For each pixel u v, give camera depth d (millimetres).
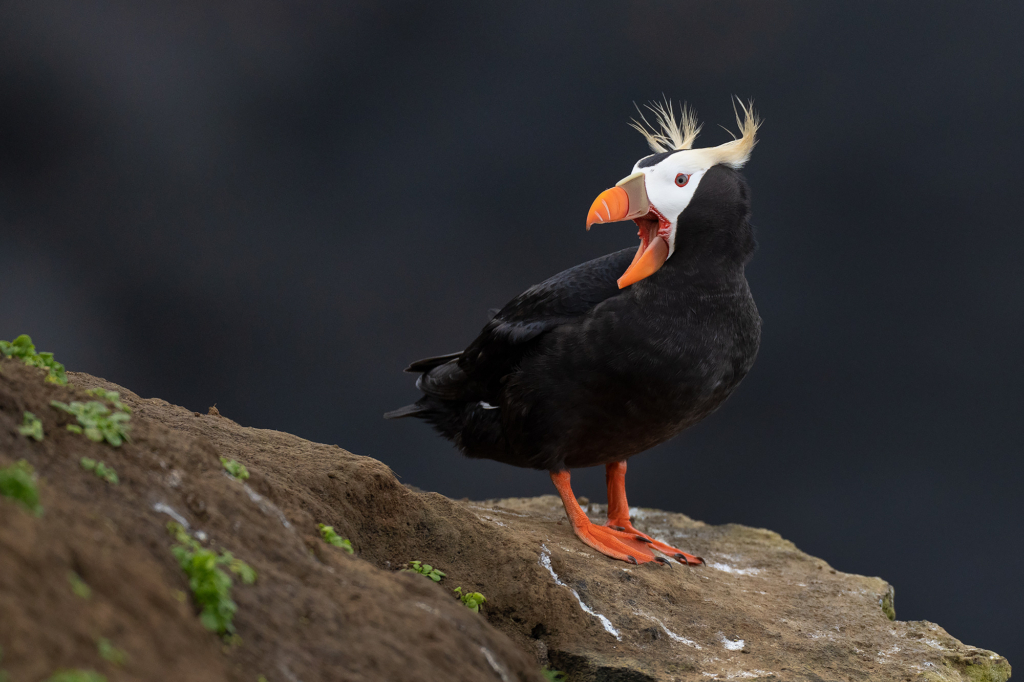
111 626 4156
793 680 9297
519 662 6855
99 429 6121
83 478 5504
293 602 5602
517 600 9617
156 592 4609
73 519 4762
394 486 10016
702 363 10992
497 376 12062
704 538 14531
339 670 5195
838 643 10539
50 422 5863
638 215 11102
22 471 4668
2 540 4016
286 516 7219
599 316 10977
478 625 6832
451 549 9852
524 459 12023
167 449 6574
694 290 11039
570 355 11047
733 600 11367
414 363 13523
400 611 6301
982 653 10695
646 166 11266
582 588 10172
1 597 3768
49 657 3732
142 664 4109
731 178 11289
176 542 5484
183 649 4441
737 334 11359
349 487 9664
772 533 15102
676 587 11062
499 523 11602
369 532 9617
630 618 10016
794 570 13391
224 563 5504
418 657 5730
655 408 11086
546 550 10484
